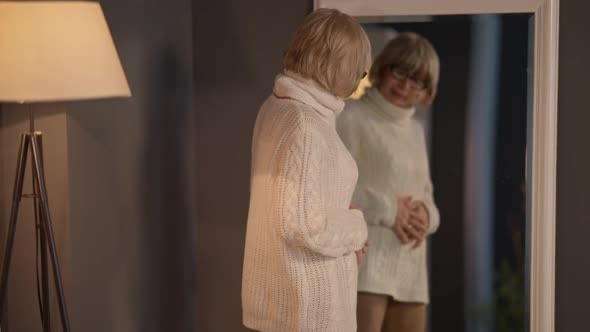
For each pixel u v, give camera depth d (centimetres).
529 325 304
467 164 302
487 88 299
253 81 317
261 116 241
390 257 307
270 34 314
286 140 223
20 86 185
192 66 320
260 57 315
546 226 298
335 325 234
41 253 219
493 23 296
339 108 237
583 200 302
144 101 277
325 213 226
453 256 305
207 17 317
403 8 299
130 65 265
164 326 300
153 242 288
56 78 187
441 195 304
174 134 304
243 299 246
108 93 195
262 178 233
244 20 315
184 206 316
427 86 301
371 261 307
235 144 321
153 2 282
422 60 299
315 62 228
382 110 303
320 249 223
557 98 297
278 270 231
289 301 232
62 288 213
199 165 324
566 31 296
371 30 302
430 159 303
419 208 305
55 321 238
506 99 298
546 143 296
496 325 306
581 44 296
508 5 295
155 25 284
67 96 188
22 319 245
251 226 241
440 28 298
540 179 297
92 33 196
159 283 294
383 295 308
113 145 256
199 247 327
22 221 241
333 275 233
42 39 188
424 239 306
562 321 306
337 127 306
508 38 296
